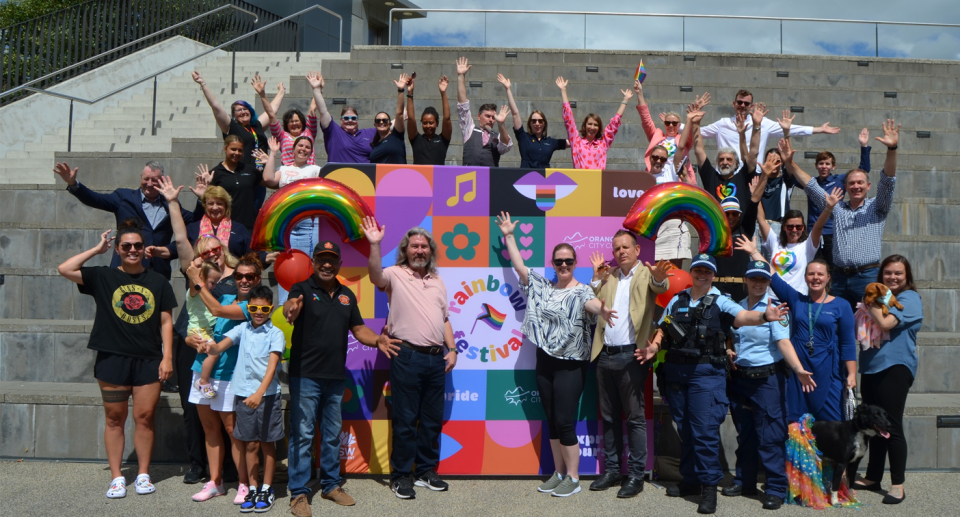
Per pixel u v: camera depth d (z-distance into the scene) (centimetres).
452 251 612
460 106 812
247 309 542
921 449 634
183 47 1633
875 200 656
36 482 579
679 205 576
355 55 1440
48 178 1095
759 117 723
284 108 1242
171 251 613
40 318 795
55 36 1405
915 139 1214
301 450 528
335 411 550
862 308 583
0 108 1244
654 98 1324
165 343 565
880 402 568
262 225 564
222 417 545
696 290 558
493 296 612
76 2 2247
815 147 1203
